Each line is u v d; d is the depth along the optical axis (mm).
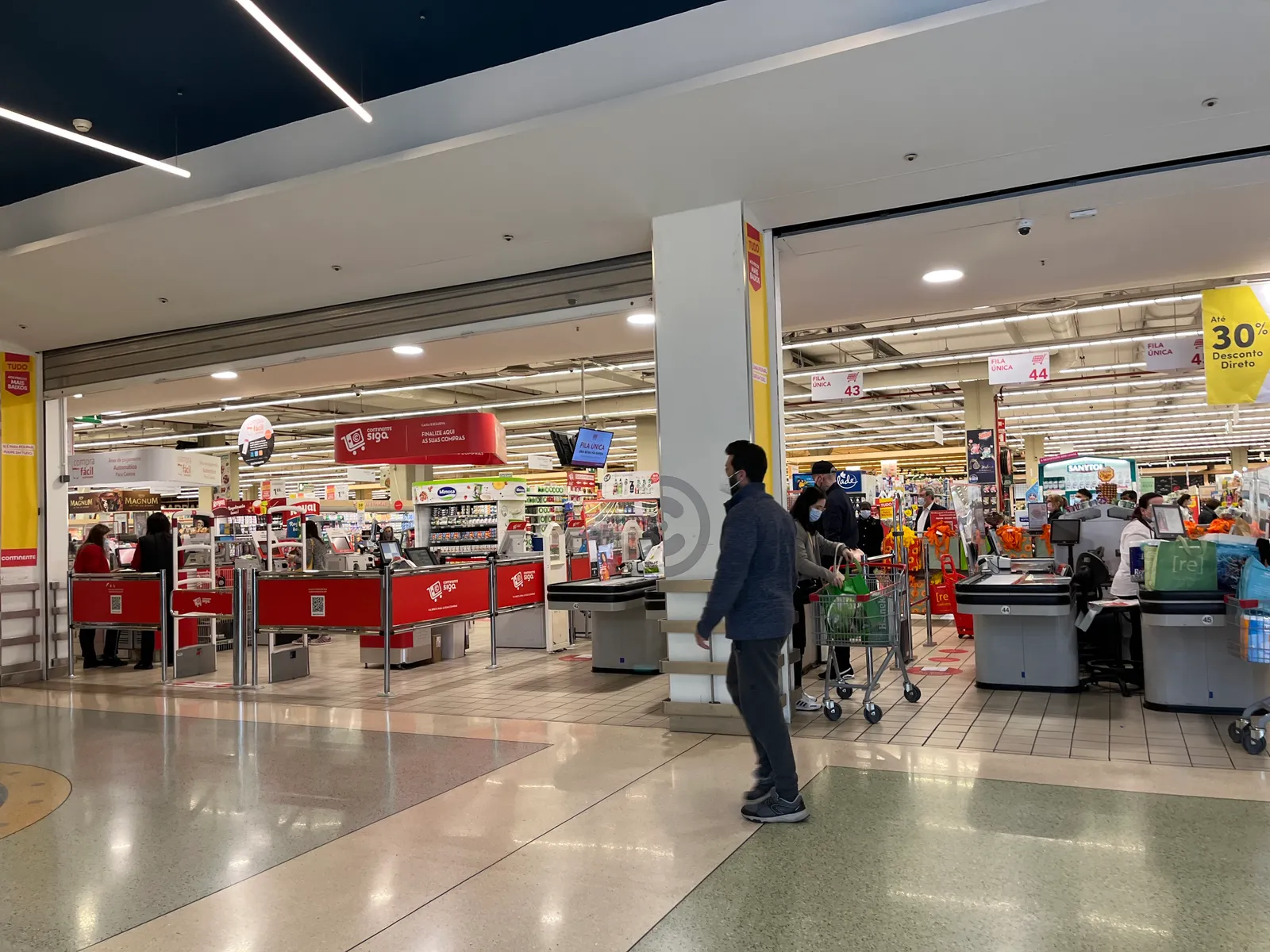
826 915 2680
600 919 2701
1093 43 3678
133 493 17156
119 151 4156
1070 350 16406
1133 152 4742
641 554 9625
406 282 6648
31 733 5730
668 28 4305
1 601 7957
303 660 7992
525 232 5645
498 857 3254
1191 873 2902
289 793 4176
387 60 4629
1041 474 14883
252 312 7336
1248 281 11312
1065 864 3014
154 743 5320
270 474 36625
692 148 4547
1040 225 5738
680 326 5270
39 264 6027
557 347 8766
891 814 3596
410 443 12391
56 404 8625
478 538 15914
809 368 16078
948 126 4391
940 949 2445
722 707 5117
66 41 4391
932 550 10312
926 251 6250
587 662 8352
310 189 4922
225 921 2773
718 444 5129
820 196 5176
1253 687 5148
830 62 3791
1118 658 6207
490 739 5199
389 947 2559
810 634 6039
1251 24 3551
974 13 3508
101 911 2879
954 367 17547
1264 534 5703
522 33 4410
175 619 8008
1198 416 25953
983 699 5918
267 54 4551
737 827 3492
